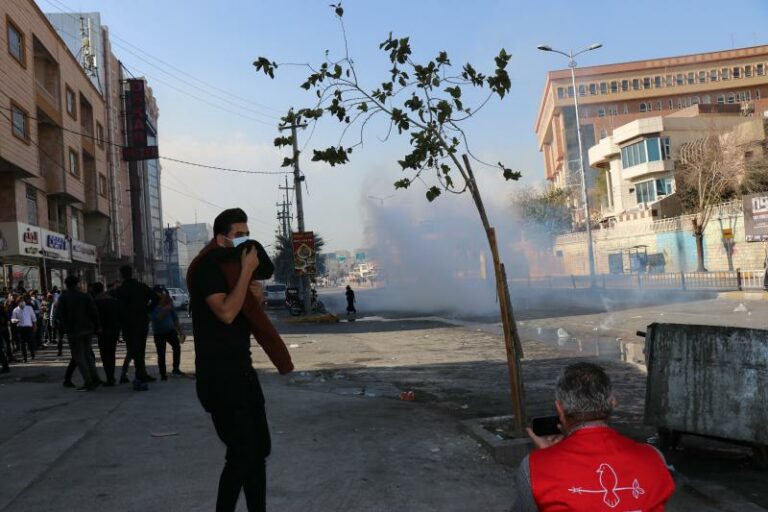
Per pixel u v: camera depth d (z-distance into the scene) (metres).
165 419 6.84
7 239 24.80
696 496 4.32
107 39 55.69
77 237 38.53
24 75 26.53
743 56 101.19
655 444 5.57
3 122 23.69
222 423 3.31
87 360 9.19
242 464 3.27
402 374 10.27
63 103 32.94
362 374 10.38
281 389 8.93
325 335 18.39
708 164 39.50
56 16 53.19
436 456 5.33
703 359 5.07
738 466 4.98
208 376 3.26
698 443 5.62
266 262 3.43
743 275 28.61
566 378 1.99
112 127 54.25
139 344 8.95
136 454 5.45
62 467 5.09
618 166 61.00
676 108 100.62
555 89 100.69
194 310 3.34
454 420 6.71
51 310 20.39
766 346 4.80
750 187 37.62
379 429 6.31
